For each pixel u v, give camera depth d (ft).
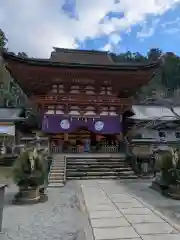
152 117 90.84
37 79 80.79
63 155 71.00
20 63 76.18
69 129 84.99
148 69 82.64
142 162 61.00
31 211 31.22
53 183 50.62
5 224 26.21
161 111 100.99
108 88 88.84
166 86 235.20
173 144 69.92
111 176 58.54
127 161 66.85
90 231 23.59
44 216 29.12
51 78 81.61
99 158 67.92
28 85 82.99
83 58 102.58
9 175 54.70
